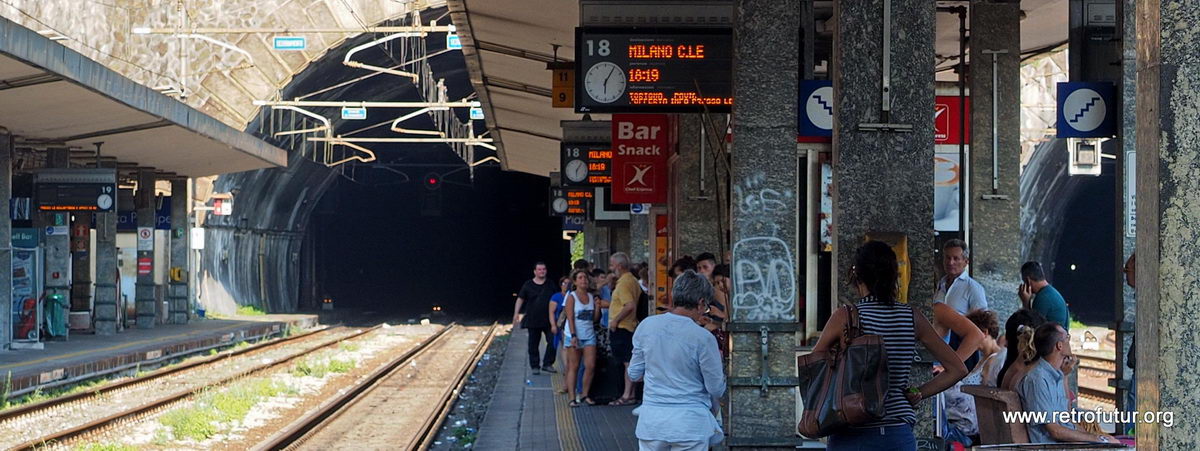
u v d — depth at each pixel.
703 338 7.24
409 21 42.78
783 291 8.75
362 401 21.25
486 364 31.11
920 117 7.68
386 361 31.95
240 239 51.69
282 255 60.00
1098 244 44.94
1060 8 13.07
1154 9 3.58
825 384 5.95
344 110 33.03
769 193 8.71
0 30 16.86
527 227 75.31
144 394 20.78
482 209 72.44
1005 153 12.24
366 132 57.81
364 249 74.00
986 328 8.77
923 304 7.59
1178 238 3.50
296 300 62.78
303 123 49.34
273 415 18.67
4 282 25.67
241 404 18.89
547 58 17.75
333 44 43.25
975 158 12.23
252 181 50.06
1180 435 3.49
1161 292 3.53
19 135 26.44
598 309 17.53
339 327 50.81
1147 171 3.62
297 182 56.78
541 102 22.64
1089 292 46.38
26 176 28.92
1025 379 7.16
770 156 8.71
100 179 27.42
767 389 8.77
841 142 7.66
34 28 39.47
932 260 7.61
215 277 47.97
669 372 7.23
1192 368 3.48
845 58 7.68
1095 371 24.22
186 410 17.09
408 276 75.69
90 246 34.00
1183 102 3.49
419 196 69.56
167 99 25.45
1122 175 9.55
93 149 30.25
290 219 59.78
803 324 10.65
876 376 5.78
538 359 22.30
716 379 7.22
